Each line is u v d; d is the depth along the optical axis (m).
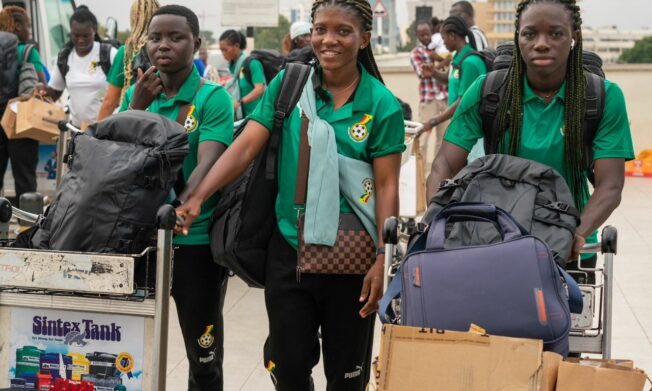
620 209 11.62
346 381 4.08
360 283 3.96
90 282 3.51
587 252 3.82
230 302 7.39
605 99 3.77
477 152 5.43
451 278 3.15
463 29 9.09
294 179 3.94
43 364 3.70
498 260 3.13
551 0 3.70
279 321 3.98
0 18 9.58
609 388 2.95
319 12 3.89
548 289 3.11
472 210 3.32
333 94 3.97
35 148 8.92
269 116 3.98
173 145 3.72
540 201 3.53
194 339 4.48
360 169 3.91
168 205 3.51
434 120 8.67
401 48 27.41
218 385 4.64
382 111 3.92
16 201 9.10
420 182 8.93
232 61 10.73
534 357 2.99
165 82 4.38
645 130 16.06
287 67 4.04
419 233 3.51
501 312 3.09
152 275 3.63
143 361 3.62
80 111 8.57
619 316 6.94
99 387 3.66
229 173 3.92
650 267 8.46
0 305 3.70
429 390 3.05
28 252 3.55
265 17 13.13
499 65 4.62
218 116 4.27
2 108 8.79
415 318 3.16
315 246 3.86
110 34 9.16
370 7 3.95
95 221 3.63
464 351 3.04
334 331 4.02
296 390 4.04
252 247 4.03
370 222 3.91
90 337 3.66
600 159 3.77
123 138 3.80
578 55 3.77
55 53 12.44
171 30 4.29
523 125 3.85
